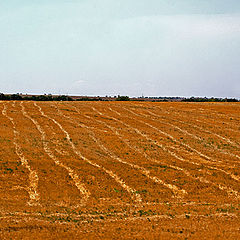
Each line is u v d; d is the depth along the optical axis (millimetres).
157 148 53312
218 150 53688
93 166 40844
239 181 38344
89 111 86812
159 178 38281
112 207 28156
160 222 24016
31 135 54719
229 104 107438
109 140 56156
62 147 49312
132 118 78625
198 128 68750
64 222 23359
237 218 25297
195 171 41312
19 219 23141
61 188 32719
